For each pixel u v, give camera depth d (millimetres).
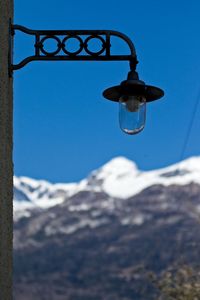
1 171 11445
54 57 12070
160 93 12398
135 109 12281
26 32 12086
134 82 12203
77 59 12094
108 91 12438
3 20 11664
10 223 12227
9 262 12094
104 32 12094
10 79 12430
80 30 12070
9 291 12047
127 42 12164
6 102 11859
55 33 12055
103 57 12125
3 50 11633
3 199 11562
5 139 11773
